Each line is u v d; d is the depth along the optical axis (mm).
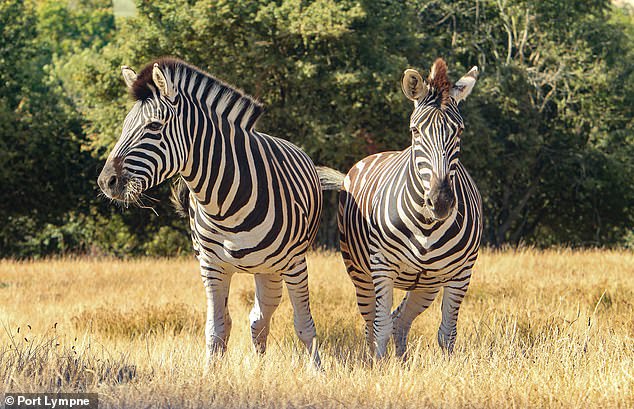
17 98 34938
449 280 7508
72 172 35688
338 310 11164
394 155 8289
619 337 8164
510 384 6148
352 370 7199
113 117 28938
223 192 7020
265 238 7211
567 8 33000
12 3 34906
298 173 7902
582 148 34562
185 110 6824
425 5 33656
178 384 6051
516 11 33594
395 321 8695
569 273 15008
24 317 11781
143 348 8641
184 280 16734
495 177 34781
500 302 11461
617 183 34531
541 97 33656
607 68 32344
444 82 6668
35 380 6148
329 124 27578
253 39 26562
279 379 6355
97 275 18219
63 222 38906
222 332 7348
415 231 7109
